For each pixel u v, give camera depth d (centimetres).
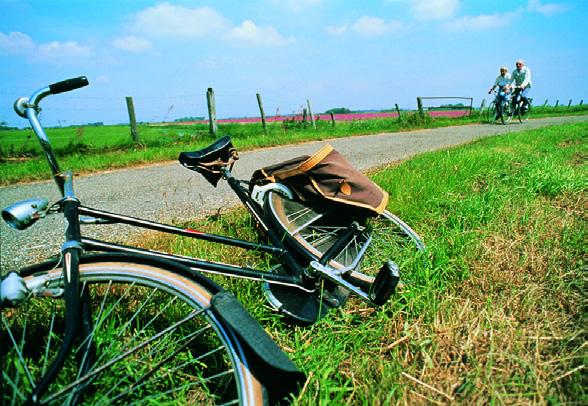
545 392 144
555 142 817
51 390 127
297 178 233
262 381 121
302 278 187
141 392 142
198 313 129
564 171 454
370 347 177
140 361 149
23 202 137
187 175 613
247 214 336
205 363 166
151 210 395
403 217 328
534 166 482
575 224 304
